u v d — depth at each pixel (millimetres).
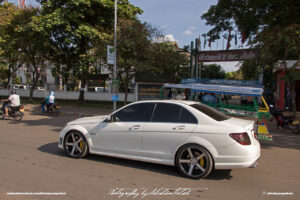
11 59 24422
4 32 19422
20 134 8688
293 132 10320
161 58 15102
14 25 19453
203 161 4488
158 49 15133
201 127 4551
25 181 4309
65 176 4594
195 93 8867
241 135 4336
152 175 4746
